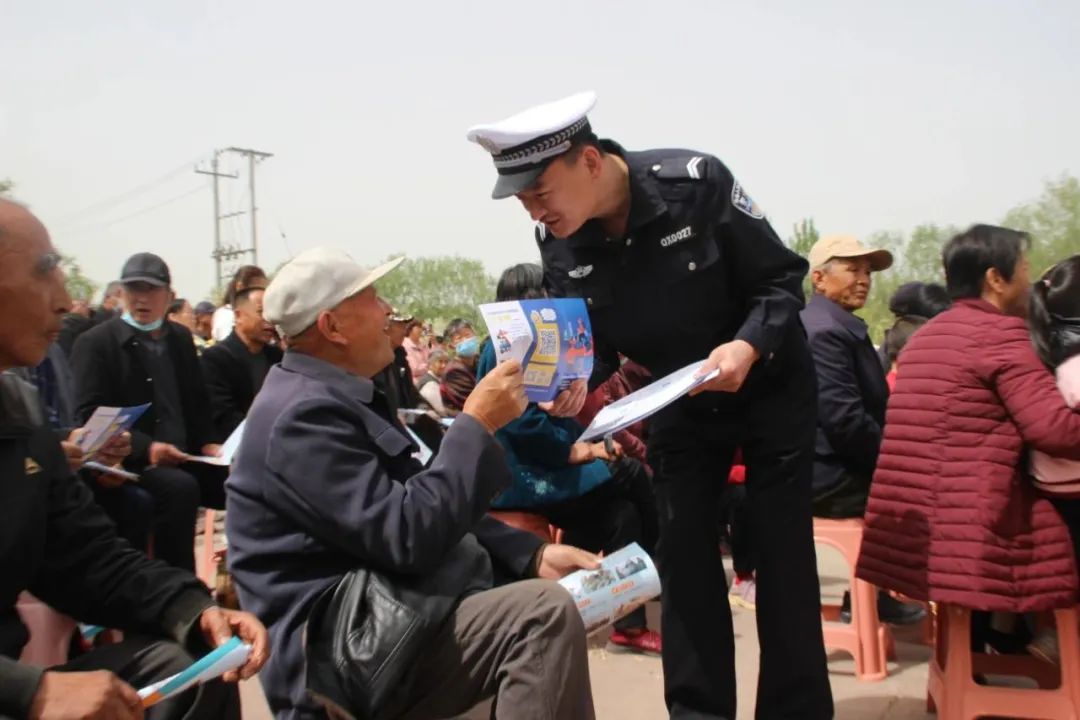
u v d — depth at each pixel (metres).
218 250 37.31
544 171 2.44
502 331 2.29
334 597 2.05
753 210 2.64
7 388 2.11
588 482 4.05
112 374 4.34
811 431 2.81
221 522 6.53
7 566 2.05
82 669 2.07
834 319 3.87
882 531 3.11
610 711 3.44
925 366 3.05
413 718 2.14
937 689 3.18
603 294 2.76
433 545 2.03
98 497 3.83
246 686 3.76
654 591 2.36
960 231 3.17
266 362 5.29
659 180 2.60
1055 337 2.83
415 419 4.30
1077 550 2.94
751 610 4.76
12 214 2.02
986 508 2.86
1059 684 3.20
